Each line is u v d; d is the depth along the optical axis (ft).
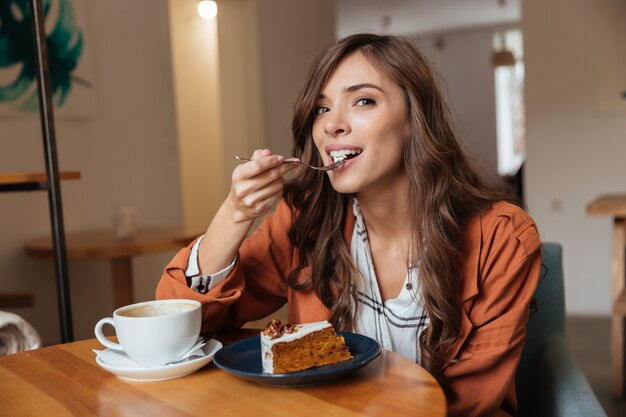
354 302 3.67
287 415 2.24
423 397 2.36
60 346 3.25
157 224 11.54
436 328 3.33
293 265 3.85
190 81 15.76
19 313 9.19
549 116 13.84
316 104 3.48
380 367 2.72
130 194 11.01
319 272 3.66
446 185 3.41
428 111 3.48
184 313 2.68
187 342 2.72
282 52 15.08
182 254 3.36
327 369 2.51
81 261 10.14
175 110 12.00
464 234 3.42
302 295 3.77
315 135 3.49
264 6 14.46
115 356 2.87
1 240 9.05
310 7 16.14
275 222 3.93
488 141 31.81
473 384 3.23
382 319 3.61
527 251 3.32
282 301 4.05
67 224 9.93
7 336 4.25
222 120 14.73
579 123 13.66
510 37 31.09
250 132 14.58
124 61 10.94
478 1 24.81
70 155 9.96
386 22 27.35
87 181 10.24
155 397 2.47
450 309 3.28
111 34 10.70
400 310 3.54
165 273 3.35
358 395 2.40
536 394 4.05
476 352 3.24
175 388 2.56
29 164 9.32
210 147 15.85
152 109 11.48
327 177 3.67
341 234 3.69
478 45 31.40
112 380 2.69
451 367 3.24
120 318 2.65
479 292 3.34
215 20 15.30
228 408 2.33
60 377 2.75
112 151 10.69
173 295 3.28
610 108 13.41
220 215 3.24
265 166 3.00
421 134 3.37
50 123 5.14
